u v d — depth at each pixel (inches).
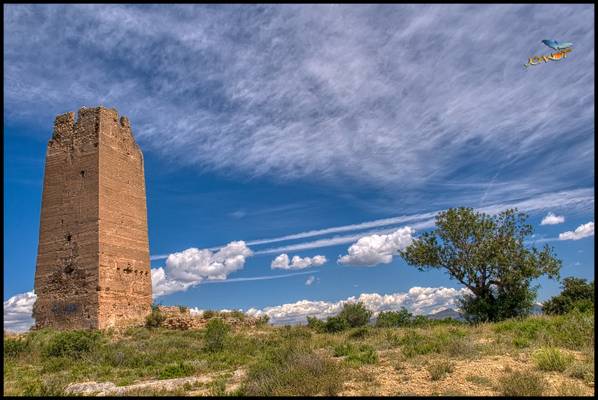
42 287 1505.9
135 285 1581.0
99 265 1444.4
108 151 1585.9
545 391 406.3
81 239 1491.1
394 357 639.8
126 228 1594.5
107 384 642.8
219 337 1048.2
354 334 1109.1
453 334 879.1
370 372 538.3
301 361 557.9
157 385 602.9
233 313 1647.4
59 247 1518.2
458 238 1411.2
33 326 1476.4
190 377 665.6
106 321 1428.4
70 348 963.3
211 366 749.9
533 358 534.3
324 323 1521.9
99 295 1424.7
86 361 869.2
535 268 1342.3
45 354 964.6
